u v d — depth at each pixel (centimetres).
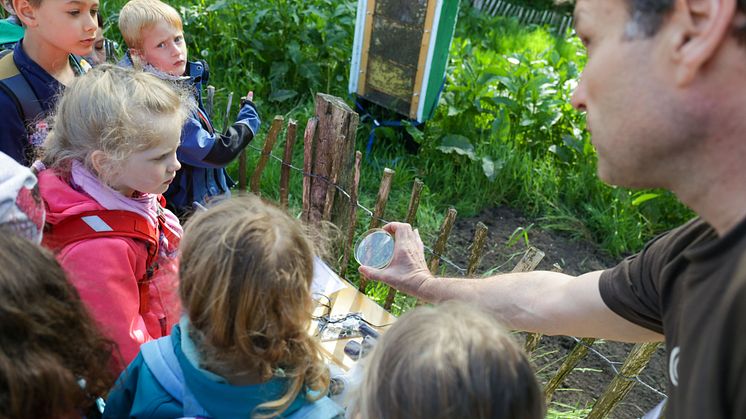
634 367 198
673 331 102
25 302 101
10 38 258
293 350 132
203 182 269
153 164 168
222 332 123
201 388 128
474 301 160
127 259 163
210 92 303
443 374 95
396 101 452
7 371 96
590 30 92
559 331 145
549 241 408
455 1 408
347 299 241
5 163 119
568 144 448
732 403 84
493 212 430
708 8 77
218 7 502
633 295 124
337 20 511
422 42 419
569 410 286
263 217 129
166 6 275
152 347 139
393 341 104
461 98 472
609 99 91
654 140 88
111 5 547
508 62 509
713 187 89
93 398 124
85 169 166
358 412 120
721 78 80
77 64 249
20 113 216
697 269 92
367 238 193
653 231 418
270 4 513
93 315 129
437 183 440
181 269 130
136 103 162
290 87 504
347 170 275
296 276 127
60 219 158
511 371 98
